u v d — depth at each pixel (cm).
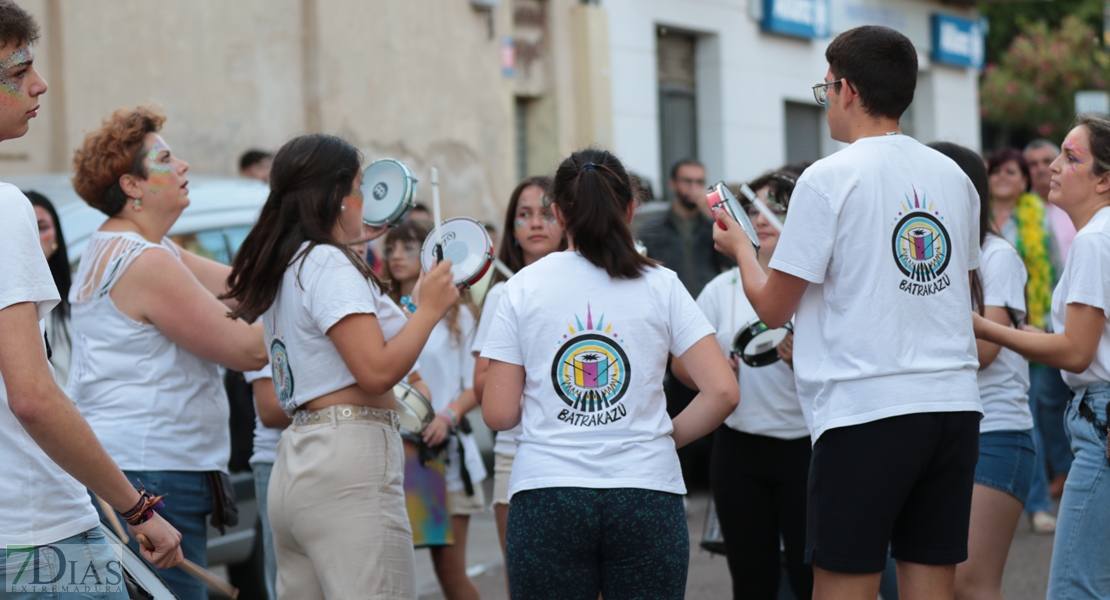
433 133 1584
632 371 440
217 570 962
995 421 586
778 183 620
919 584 469
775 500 605
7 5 375
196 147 1346
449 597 728
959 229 463
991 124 3428
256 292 480
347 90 1480
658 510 434
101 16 1252
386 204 514
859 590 454
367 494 471
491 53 1670
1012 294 587
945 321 455
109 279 518
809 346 466
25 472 370
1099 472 505
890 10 2531
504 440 659
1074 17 3150
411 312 526
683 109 2075
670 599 439
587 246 451
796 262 452
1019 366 598
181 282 520
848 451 450
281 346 484
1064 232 1189
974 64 2800
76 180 542
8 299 354
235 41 1388
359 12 1495
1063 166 534
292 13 1445
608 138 1864
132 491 386
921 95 2705
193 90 1345
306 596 486
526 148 1838
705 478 1278
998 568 579
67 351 656
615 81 1884
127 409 515
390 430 487
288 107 1445
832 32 2352
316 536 469
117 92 1268
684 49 2075
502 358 454
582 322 443
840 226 450
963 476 461
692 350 451
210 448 538
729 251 497
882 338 446
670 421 450
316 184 480
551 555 431
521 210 675
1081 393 520
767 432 593
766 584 612
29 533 369
